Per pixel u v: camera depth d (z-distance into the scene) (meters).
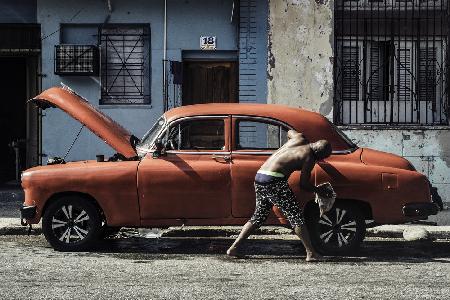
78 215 9.62
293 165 8.77
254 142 9.42
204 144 9.44
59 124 15.09
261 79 14.96
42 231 10.16
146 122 15.14
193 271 8.30
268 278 7.90
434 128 14.40
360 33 14.90
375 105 14.93
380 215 9.17
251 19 14.90
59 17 15.08
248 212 9.26
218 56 15.25
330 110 14.78
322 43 14.76
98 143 15.09
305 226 8.91
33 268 8.43
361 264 8.80
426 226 11.47
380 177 9.15
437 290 7.32
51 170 9.55
